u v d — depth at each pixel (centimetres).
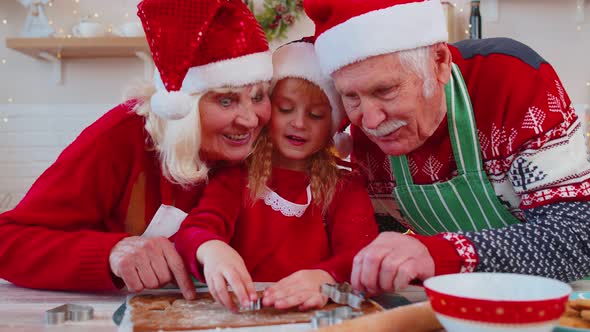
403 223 156
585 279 127
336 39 118
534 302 63
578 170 124
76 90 371
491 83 132
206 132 126
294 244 138
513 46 138
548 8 354
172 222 134
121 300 112
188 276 112
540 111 126
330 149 142
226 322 91
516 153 128
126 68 371
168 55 117
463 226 144
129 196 133
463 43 146
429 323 79
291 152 135
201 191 138
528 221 128
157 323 90
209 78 120
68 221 127
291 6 358
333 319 85
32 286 121
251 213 138
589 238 115
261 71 124
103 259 114
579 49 354
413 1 119
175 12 117
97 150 129
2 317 97
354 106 124
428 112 125
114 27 373
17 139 370
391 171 145
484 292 75
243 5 128
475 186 135
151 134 129
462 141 132
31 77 370
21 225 124
